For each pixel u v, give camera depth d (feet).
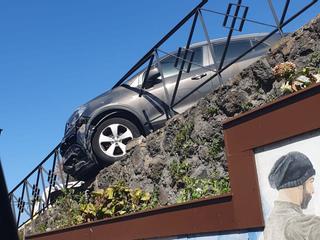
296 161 14.17
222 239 16.49
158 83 29.76
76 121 30.86
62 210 33.68
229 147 16.20
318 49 19.54
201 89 28.68
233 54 29.09
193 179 22.88
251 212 15.37
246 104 21.63
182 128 24.81
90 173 32.01
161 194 25.27
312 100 13.80
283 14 21.70
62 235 26.00
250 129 15.52
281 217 14.43
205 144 23.31
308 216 13.78
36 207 41.98
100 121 30.09
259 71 21.21
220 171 22.33
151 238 19.63
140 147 27.50
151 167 26.27
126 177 28.14
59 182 39.40
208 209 17.11
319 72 18.58
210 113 23.29
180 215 18.37
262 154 15.17
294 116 14.24
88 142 30.04
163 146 25.88
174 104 27.63
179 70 27.94
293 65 19.33
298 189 14.08
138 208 24.76
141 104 29.76
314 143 13.76
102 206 24.72
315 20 19.79
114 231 21.88
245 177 15.65
